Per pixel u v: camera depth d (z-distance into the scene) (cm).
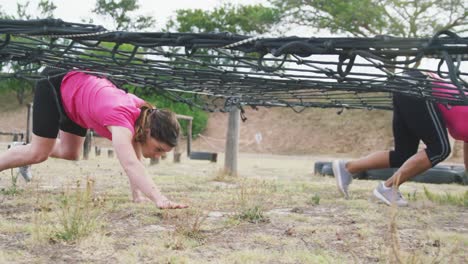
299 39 214
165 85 367
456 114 474
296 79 268
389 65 211
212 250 297
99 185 618
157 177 768
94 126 320
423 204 496
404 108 479
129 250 286
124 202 455
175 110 3036
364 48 205
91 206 382
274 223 387
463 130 474
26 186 574
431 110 468
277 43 218
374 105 553
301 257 283
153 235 328
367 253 297
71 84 337
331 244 322
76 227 314
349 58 215
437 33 191
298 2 2475
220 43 226
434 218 431
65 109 347
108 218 379
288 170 1195
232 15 3275
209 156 1347
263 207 470
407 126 500
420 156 479
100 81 333
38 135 369
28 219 367
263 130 3312
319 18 2475
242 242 320
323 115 3331
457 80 190
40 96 364
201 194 549
